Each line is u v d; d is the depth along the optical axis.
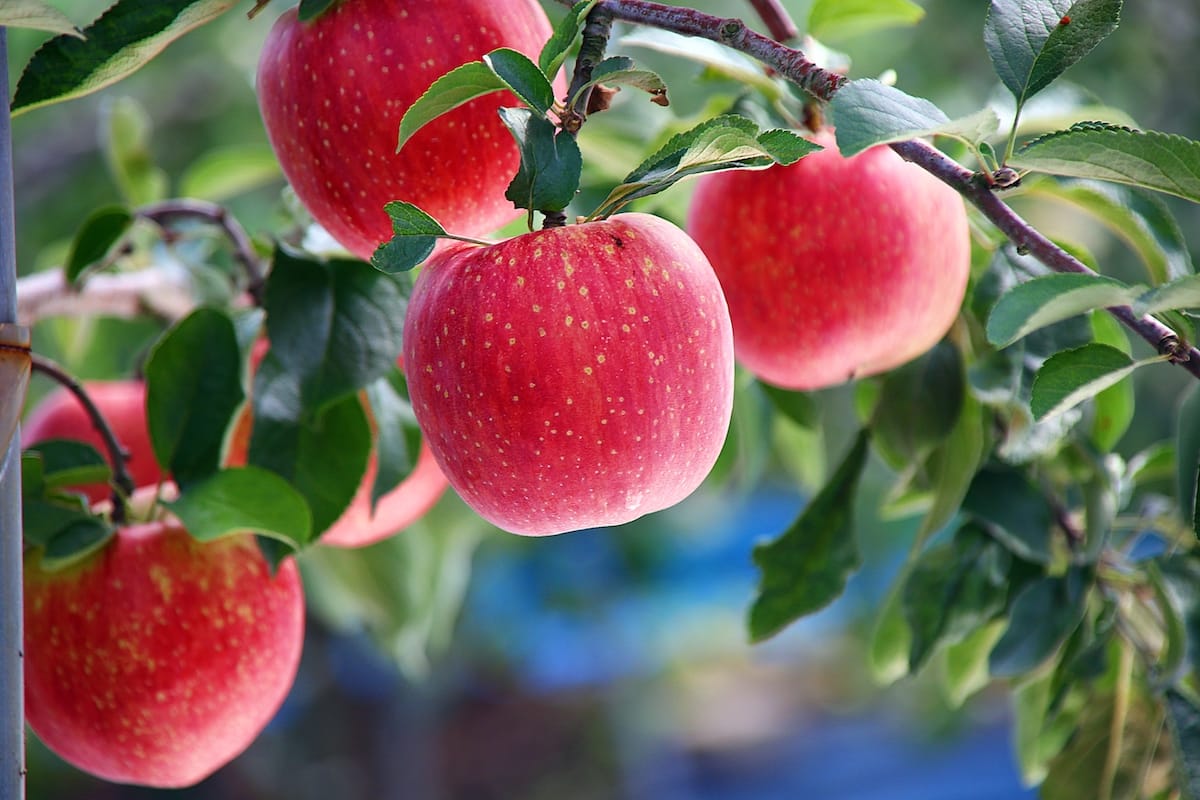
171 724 0.93
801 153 0.80
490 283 0.81
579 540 3.22
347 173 0.87
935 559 1.00
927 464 1.00
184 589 0.92
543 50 0.82
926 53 1.98
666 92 0.82
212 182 1.25
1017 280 0.97
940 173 0.82
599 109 0.84
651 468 0.83
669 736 4.64
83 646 0.91
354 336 0.95
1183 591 0.98
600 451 0.82
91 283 1.13
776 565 1.01
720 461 1.17
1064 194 0.94
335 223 0.89
